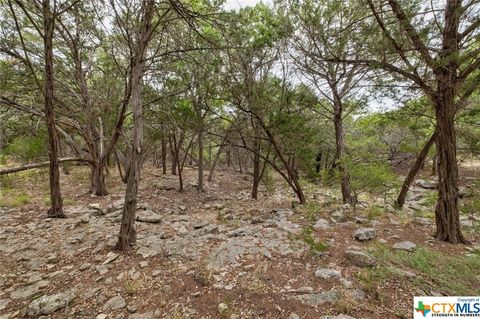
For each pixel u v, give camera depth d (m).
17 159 10.02
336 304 2.64
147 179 13.48
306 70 7.05
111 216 6.44
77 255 4.05
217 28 5.23
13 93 7.30
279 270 3.37
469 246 4.11
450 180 4.32
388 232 4.73
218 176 17.56
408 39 3.94
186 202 9.73
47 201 7.54
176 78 8.30
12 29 6.71
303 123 7.59
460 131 6.59
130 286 3.11
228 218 7.02
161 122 8.91
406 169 15.84
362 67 5.33
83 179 11.84
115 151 12.39
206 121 9.90
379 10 4.18
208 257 3.83
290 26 6.32
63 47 8.36
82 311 2.73
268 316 2.54
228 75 7.21
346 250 3.79
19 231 5.13
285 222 5.43
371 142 13.55
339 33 4.70
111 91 9.59
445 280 3.04
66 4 5.72
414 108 6.31
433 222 5.60
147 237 4.85
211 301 2.80
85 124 9.23
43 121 7.83
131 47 5.88
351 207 6.90
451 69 3.79
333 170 8.63
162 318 2.57
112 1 4.99
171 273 3.40
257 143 10.06
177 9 4.24
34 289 3.14
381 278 3.06
